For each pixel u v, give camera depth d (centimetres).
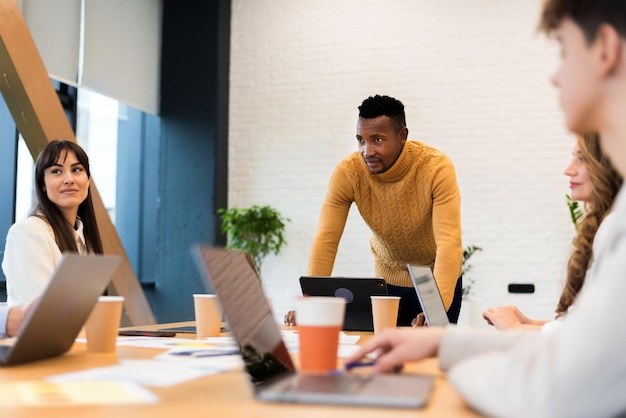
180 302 562
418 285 155
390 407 65
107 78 523
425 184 258
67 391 73
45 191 227
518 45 538
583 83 64
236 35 598
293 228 571
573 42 64
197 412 62
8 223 428
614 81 62
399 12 562
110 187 554
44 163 226
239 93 593
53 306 96
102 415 61
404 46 559
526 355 59
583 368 52
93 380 82
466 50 546
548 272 520
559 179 524
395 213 266
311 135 575
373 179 267
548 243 521
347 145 568
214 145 568
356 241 552
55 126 361
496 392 58
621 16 60
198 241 563
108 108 552
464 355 81
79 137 507
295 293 565
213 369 94
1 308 118
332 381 76
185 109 577
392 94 558
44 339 100
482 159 536
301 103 580
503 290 523
